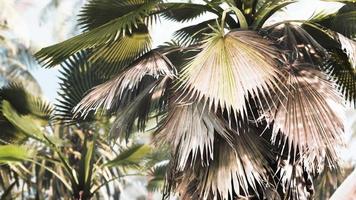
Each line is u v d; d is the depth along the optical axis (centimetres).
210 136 471
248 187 503
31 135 808
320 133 461
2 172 1062
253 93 479
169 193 534
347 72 669
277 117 476
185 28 721
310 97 480
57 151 862
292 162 507
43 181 1269
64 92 737
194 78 465
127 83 547
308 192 509
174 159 505
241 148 493
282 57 507
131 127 561
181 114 489
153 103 564
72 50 604
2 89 800
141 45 646
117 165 909
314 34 651
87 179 879
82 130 1241
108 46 627
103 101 555
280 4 597
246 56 469
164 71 545
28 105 817
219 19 627
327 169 525
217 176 489
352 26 630
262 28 600
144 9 595
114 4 618
